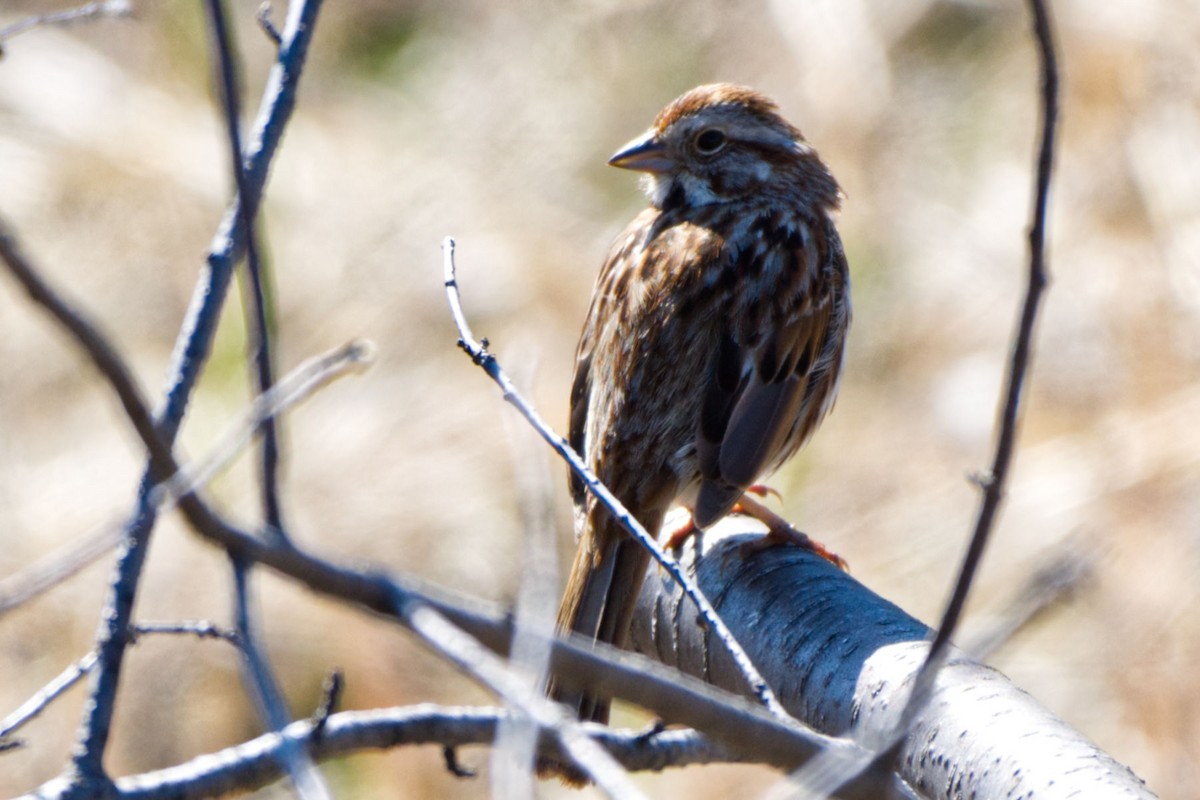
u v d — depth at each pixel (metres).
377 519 12.78
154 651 11.96
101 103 16.14
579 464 4.52
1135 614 11.99
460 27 17.44
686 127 8.07
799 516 13.38
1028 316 3.54
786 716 4.03
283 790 9.34
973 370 14.06
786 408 7.60
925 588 12.56
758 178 8.05
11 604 3.93
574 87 16.45
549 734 3.68
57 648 12.16
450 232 14.90
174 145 15.68
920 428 13.82
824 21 16.36
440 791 11.30
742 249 7.71
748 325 7.51
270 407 3.46
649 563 6.80
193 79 16.39
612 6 17.16
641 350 7.42
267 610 11.98
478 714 4.03
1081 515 12.55
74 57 16.53
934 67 16.34
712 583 6.45
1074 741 4.93
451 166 15.69
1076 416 13.48
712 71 16.47
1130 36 15.39
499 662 3.55
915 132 15.80
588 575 6.69
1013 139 15.56
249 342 3.87
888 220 15.35
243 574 3.32
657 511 7.23
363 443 13.27
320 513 12.84
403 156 15.87
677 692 3.50
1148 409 13.19
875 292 14.95
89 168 15.44
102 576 12.48
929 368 14.27
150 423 3.07
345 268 14.73
